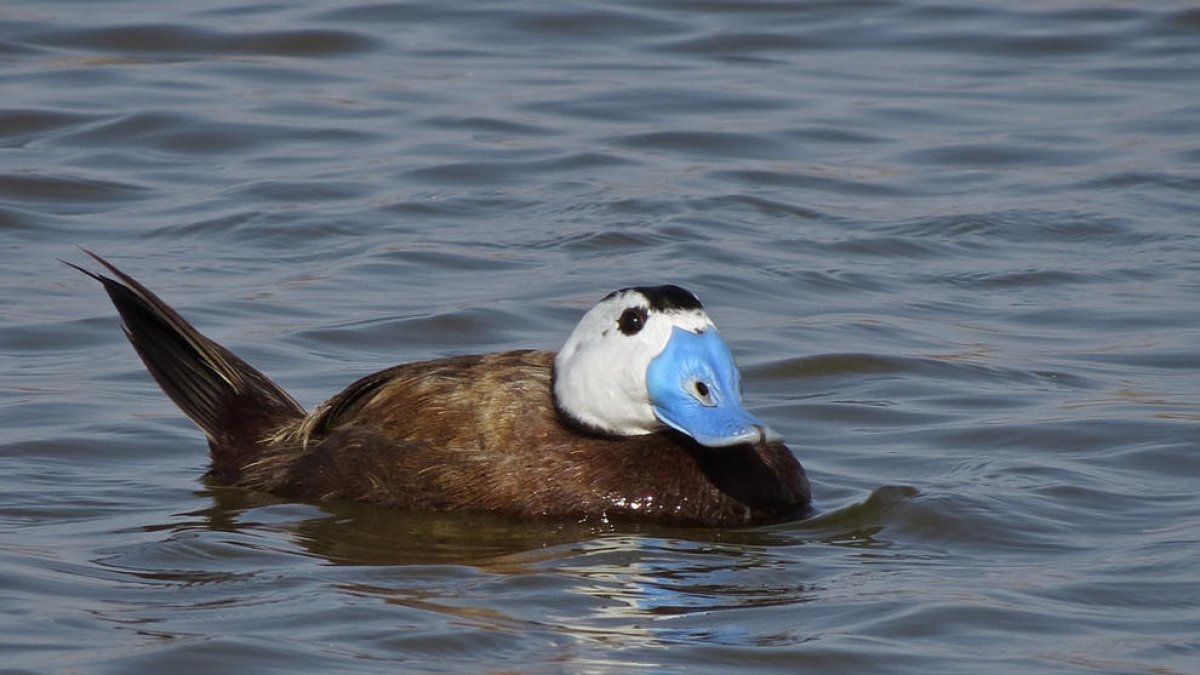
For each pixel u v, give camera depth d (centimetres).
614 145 1917
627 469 1050
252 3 2391
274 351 1346
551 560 976
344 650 833
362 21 2320
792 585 938
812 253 1611
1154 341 1391
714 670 820
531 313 1434
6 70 2112
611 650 841
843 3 2414
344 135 1934
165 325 1159
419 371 1107
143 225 1656
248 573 945
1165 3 2395
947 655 837
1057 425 1200
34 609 877
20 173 1769
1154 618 882
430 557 980
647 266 1559
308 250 1603
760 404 1266
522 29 2316
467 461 1061
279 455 1112
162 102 2011
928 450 1170
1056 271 1566
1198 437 1173
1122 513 1046
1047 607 897
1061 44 2281
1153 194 1769
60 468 1126
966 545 1002
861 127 1994
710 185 1795
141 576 935
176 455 1164
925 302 1494
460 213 1703
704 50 2262
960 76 2181
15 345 1350
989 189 1795
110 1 2370
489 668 818
